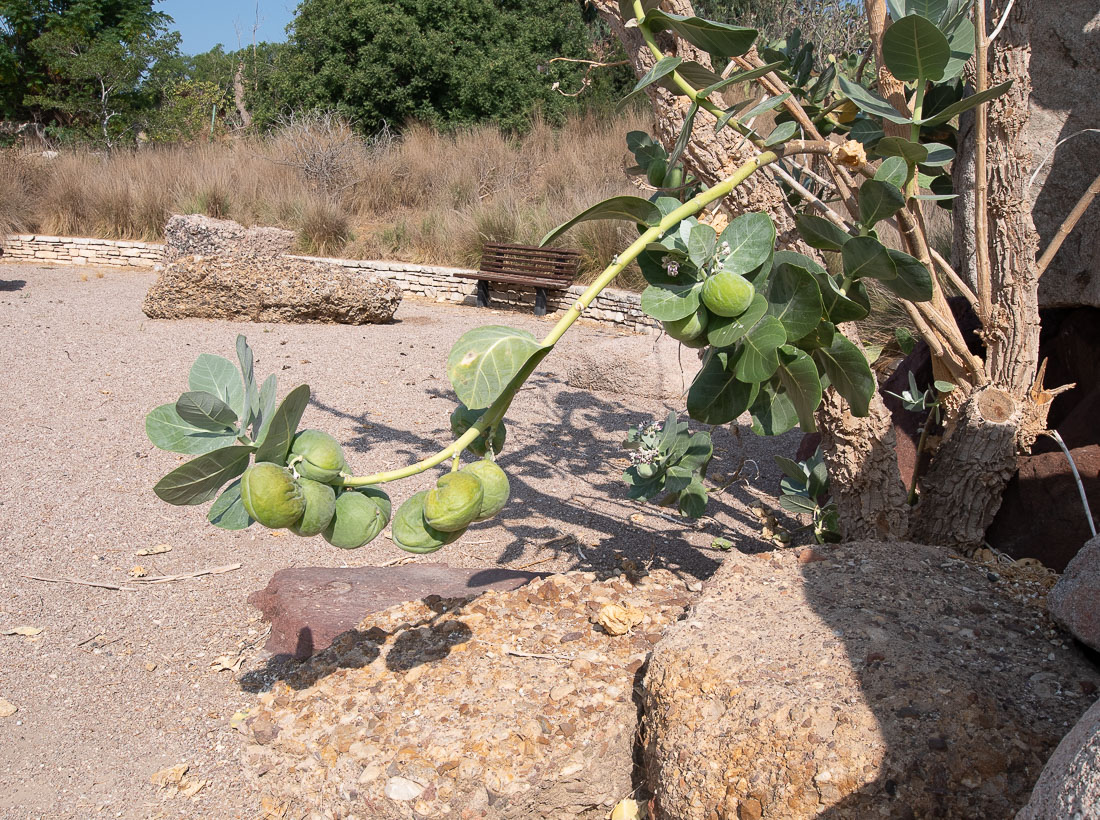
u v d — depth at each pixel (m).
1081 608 2.21
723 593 2.63
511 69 19.53
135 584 3.93
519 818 2.30
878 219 1.85
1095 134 3.71
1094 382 3.71
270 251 12.98
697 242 1.48
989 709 1.96
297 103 20.83
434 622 3.05
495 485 1.31
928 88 2.90
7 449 5.53
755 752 1.98
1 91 27.48
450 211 13.80
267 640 3.40
